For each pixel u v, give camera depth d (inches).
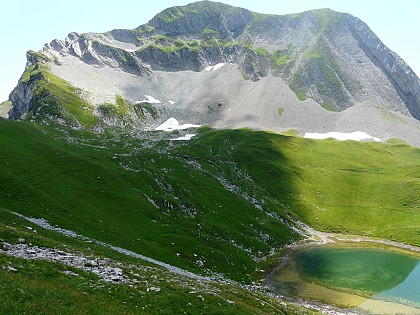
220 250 4249.5
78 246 2370.8
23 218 2738.7
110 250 2640.3
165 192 5753.0
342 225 6456.7
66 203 3732.8
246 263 4170.8
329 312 3031.5
